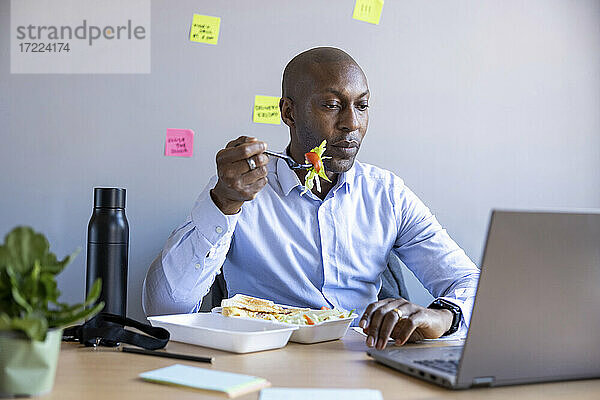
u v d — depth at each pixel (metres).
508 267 0.80
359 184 1.75
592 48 2.47
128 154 2.15
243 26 2.20
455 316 1.26
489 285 0.79
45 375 0.77
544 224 0.81
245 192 1.24
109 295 1.25
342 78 1.56
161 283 1.38
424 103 2.33
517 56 2.41
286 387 0.83
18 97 2.11
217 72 2.19
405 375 0.91
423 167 2.33
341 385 0.85
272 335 1.07
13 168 2.11
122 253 1.27
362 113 1.61
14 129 2.11
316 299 1.65
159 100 2.16
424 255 1.70
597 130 2.47
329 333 1.19
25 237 0.77
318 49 1.65
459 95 2.36
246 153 1.21
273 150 2.22
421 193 2.32
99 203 1.28
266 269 1.66
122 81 2.14
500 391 0.83
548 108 2.44
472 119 2.37
